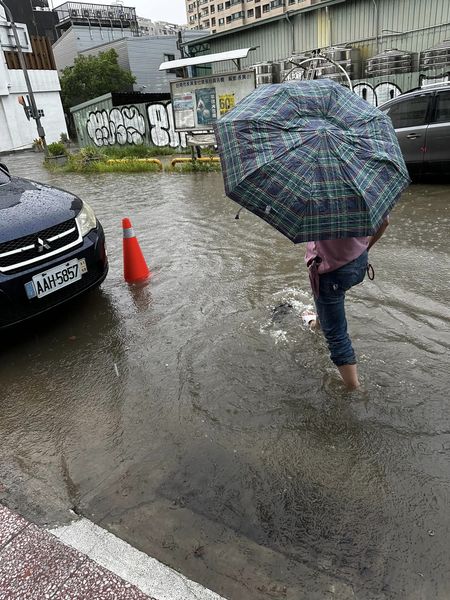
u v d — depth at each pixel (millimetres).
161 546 1987
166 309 4230
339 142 2125
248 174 2104
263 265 5145
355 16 15703
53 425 2852
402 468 2311
